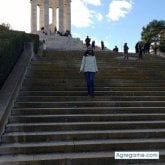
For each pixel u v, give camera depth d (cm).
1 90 1284
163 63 2317
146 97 1459
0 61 1287
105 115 1244
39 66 1880
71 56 2542
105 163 964
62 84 1563
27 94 1423
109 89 1555
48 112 1262
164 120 1270
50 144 1030
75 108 1291
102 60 2388
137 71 1947
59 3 5784
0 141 1036
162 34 6450
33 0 5703
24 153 1001
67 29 5928
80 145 1026
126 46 2831
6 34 1750
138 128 1192
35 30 5634
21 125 1131
